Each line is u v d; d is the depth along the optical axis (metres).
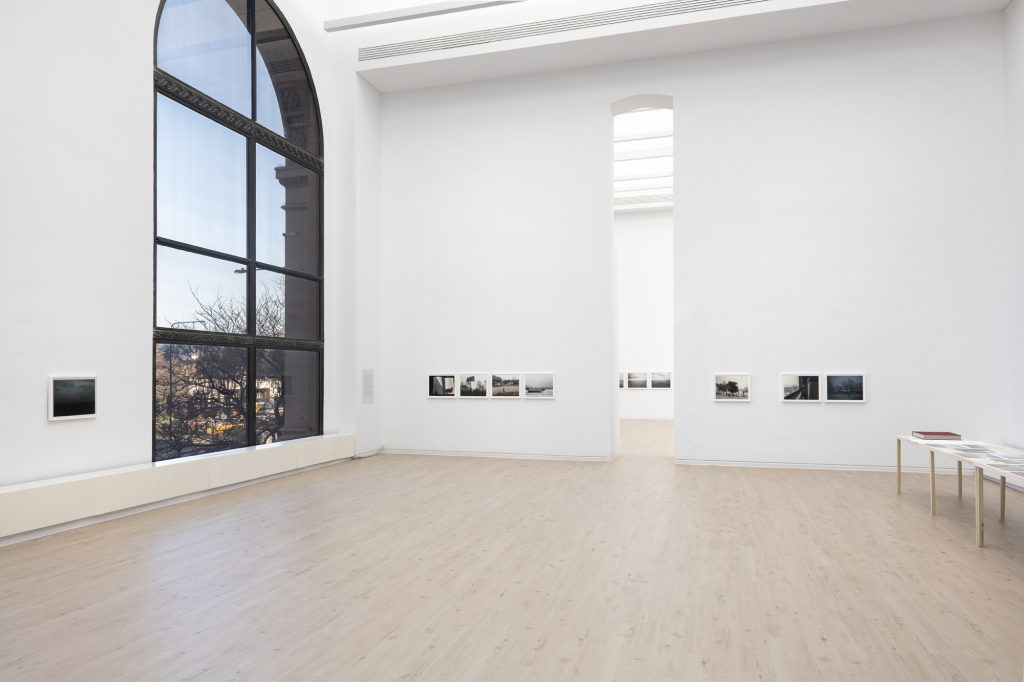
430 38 12.65
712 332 12.03
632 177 19.83
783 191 11.79
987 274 10.89
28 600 5.13
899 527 7.49
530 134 13.17
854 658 4.10
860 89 11.49
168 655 4.14
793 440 11.61
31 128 7.19
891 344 11.24
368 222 13.45
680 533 7.22
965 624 4.66
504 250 13.23
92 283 7.88
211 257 10.06
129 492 7.98
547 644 4.31
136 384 8.46
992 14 10.93
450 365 13.43
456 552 6.47
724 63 12.14
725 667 3.97
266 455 10.35
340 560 6.20
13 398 7.02
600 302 12.70
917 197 11.21
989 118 10.94
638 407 22.20
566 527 7.48
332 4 13.28
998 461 6.79
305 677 3.83
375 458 12.98
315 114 12.71
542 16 12.03
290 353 11.82
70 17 7.61
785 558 6.29
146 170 8.62
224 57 10.42
